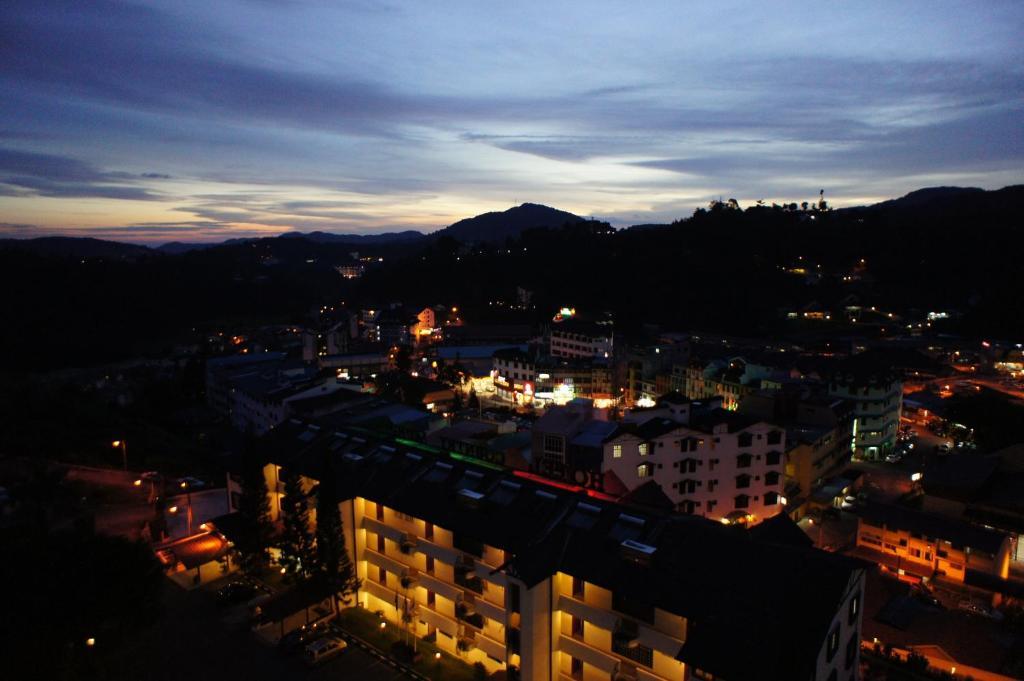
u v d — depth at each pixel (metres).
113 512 63.50
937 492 74.44
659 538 35.84
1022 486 74.25
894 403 107.88
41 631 34.19
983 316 191.25
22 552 37.12
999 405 107.44
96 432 89.50
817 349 161.25
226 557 54.50
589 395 141.38
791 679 27.30
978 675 44.31
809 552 33.41
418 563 45.91
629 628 34.38
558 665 37.78
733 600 31.30
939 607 54.03
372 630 46.28
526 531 39.53
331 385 97.50
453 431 73.06
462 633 42.66
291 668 41.72
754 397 93.81
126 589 38.28
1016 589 56.78
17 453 74.69
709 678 29.14
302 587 45.91
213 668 41.47
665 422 70.31
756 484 72.19
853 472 90.31
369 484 48.56
